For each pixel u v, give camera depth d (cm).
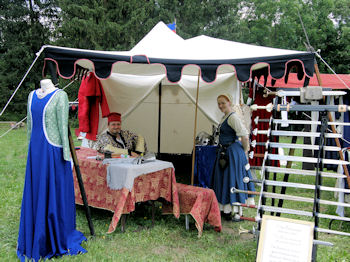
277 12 2306
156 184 360
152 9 1928
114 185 341
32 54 2331
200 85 533
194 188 375
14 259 281
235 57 374
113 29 1750
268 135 287
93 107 464
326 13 2016
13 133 1465
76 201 399
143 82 573
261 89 575
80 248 301
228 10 2058
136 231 357
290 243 251
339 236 361
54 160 289
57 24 2430
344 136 498
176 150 753
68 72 309
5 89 2225
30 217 285
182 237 348
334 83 563
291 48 2166
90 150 469
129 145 418
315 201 259
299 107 278
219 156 395
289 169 277
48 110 284
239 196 376
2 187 524
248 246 324
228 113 394
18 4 2483
